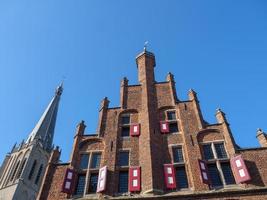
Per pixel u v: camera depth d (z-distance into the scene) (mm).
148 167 17250
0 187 55812
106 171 17422
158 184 16422
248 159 17109
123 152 19000
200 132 19234
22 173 55938
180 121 20438
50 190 17078
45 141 65938
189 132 19344
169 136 19562
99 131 20438
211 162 17469
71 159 18625
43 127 68625
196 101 21453
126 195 16312
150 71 25281
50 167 18391
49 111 74500
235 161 16906
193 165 17172
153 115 21109
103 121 21359
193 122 20047
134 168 17609
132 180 16922
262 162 16812
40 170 60781
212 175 16875
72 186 17109
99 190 16562
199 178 16422
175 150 18625
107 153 18797
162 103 22188
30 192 55812
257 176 16125
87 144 19797
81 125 21031
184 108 21328
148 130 19625
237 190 15320
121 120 21516
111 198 15922
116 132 20328
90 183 17531
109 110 22250
